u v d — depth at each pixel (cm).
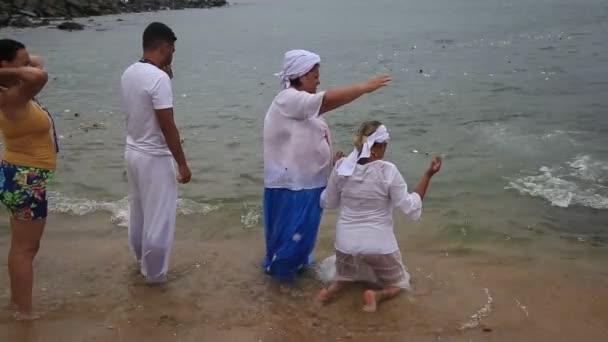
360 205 469
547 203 673
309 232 495
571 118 1045
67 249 571
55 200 689
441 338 420
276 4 7206
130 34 3150
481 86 1388
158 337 425
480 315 448
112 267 534
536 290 486
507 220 632
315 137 482
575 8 4222
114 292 490
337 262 486
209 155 879
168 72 489
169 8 6072
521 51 2031
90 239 595
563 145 882
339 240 479
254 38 2958
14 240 445
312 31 3297
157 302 473
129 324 442
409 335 423
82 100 1338
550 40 2333
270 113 488
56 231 611
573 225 620
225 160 853
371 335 424
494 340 416
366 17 4334
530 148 872
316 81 486
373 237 468
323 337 423
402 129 1009
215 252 564
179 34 3303
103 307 466
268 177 493
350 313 454
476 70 1648
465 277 510
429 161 827
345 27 3497
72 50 2448
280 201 491
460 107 1166
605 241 583
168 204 485
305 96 464
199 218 646
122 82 470
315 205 492
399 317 447
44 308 464
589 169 772
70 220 639
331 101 461
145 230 486
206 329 436
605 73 1495
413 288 489
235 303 471
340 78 1616
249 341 420
